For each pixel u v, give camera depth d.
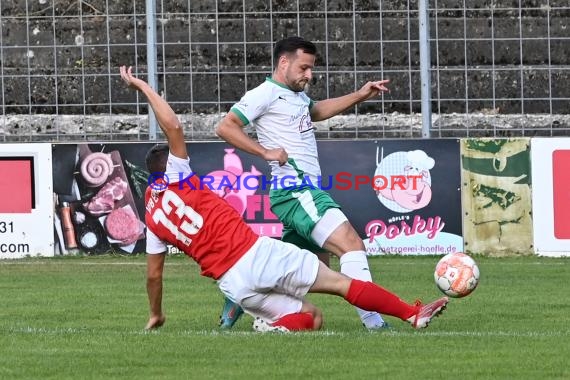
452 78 51.38
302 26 50.94
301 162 27.84
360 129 52.22
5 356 22.59
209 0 51.53
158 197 25.25
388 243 48.53
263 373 20.56
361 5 51.09
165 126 25.05
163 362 21.77
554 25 51.72
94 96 51.66
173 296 35.25
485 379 20.06
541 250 48.53
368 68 50.78
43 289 37.41
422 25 48.00
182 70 50.72
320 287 25.36
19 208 48.78
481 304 32.66
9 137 51.38
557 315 29.94
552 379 20.06
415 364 21.47
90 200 48.78
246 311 25.78
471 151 48.53
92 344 24.03
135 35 49.03
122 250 48.88
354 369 20.92
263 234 48.22
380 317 27.17
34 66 52.31
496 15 52.19
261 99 27.44
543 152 48.41
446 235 48.53
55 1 52.44
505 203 48.53
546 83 51.28
